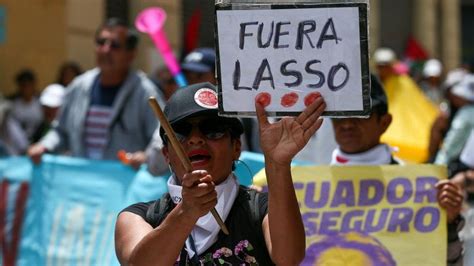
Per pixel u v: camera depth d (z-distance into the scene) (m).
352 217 12.21
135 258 8.48
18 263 17.64
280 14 8.52
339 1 8.44
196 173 8.25
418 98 23.47
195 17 24.75
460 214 12.31
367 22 8.41
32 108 27.56
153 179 16.16
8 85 31.45
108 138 17.28
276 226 8.62
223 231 8.79
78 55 33.06
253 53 8.57
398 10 56.97
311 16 8.48
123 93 17.27
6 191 17.88
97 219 17.05
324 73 8.48
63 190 17.38
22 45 31.80
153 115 17.14
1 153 23.64
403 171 12.19
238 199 9.24
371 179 12.25
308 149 16.33
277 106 8.55
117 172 16.94
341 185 12.30
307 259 12.19
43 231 17.55
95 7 33.59
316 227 12.25
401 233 12.06
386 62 24.61
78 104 17.61
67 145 18.05
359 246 12.13
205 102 9.16
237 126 9.36
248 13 8.55
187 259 9.01
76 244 17.17
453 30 61.94
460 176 16.03
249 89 8.59
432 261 11.97
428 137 21.09
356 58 8.44
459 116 20.27
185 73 17.38
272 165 8.53
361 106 8.45
